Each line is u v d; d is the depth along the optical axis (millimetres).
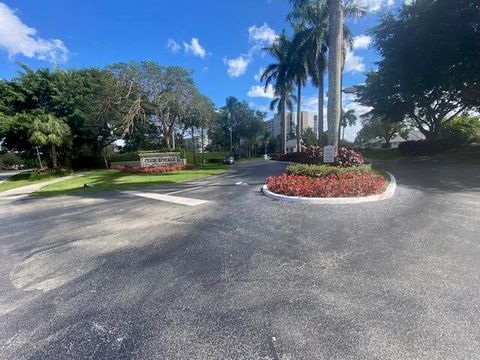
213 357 2170
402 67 18594
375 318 2537
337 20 11781
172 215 6980
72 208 8773
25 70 27203
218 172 19984
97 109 26312
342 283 3186
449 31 15578
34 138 22594
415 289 2984
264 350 2215
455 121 31031
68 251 4770
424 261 3643
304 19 24688
